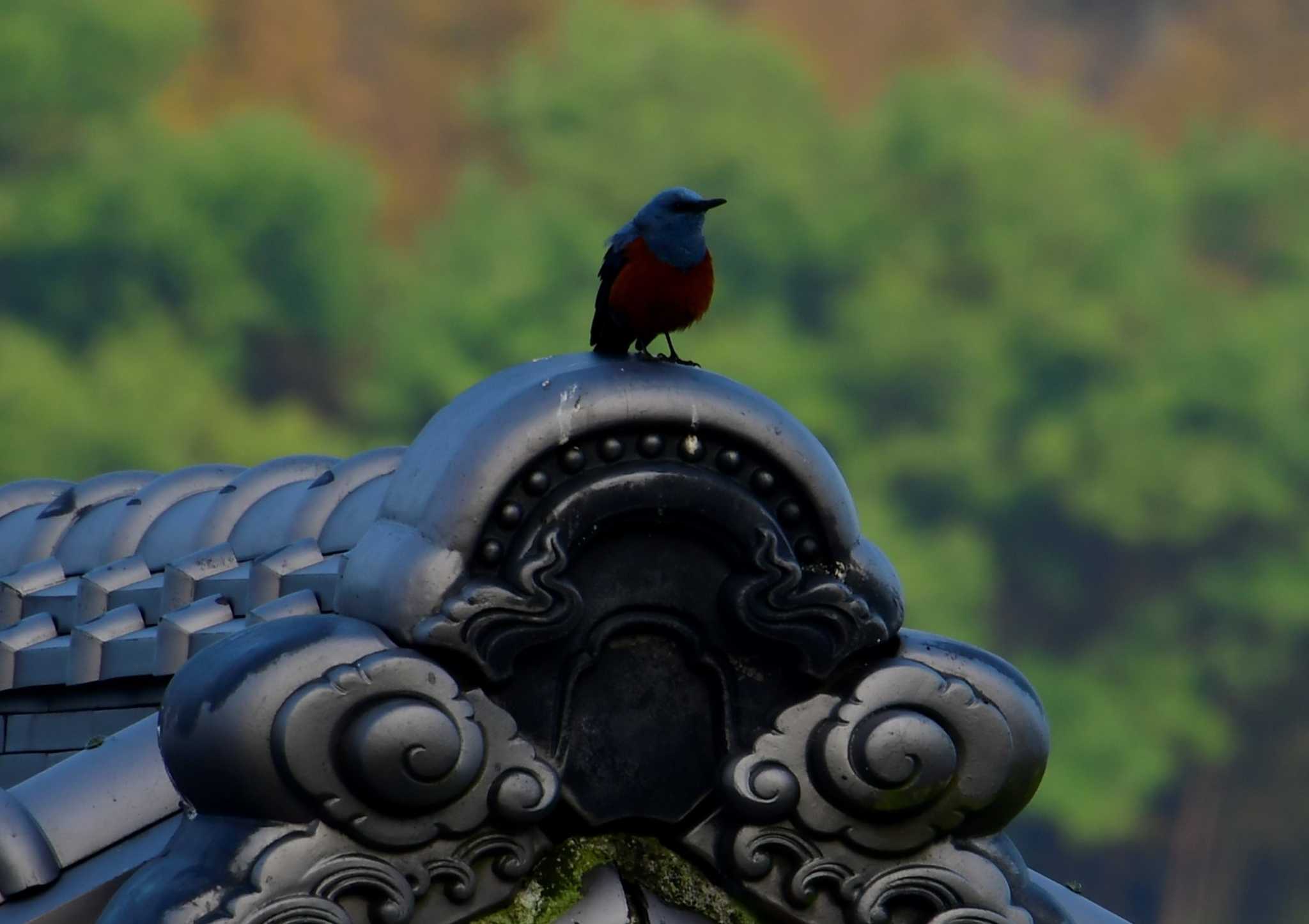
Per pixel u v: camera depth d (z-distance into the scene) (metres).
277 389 61.16
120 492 7.11
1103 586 58.59
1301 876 56.88
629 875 4.02
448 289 60.56
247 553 5.81
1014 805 4.19
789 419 4.07
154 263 57.62
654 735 4.02
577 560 3.95
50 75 58.78
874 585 4.13
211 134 59.66
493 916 3.88
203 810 3.86
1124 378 58.72
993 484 58.28
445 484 3.87
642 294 4.58
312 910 3.69
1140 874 57.53
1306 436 57.66
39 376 53.91
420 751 3.71
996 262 60.34
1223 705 57.56
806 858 4.05
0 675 5.98
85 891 4.03
